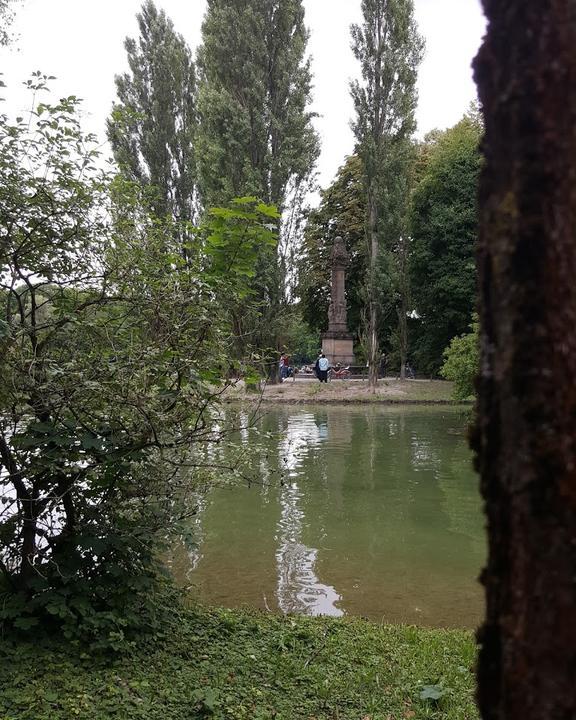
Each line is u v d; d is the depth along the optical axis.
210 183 27.81
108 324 4.27
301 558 7.20
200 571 6.75
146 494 4.25
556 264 1.21
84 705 3.26
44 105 3.75
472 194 30.73
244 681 3.83
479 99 1.45
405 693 3.82
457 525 8.56
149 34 33.44
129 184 4.49
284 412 23.50
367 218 30.69
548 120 1.23
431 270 32.47
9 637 3.81
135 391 3.79
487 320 1.37
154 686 3.60
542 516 1.18
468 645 4.60
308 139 27.61
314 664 4.20
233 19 27.56
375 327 31.09
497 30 1.33
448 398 26.91
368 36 29.16
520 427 1.22
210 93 27.30
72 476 4.05
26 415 3.84
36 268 4.16
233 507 9.50
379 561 7.11
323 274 39.59
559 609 1.15
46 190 3.92
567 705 1.13
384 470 12.42
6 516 4.29
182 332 4.29
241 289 4.84
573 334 1.19
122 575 4.07
